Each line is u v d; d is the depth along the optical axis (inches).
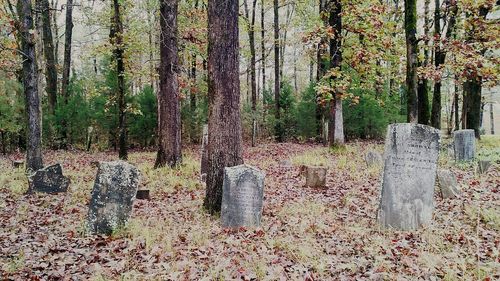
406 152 295.7
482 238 260.1
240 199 313.6
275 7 1077.1
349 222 314.8
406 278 202.4
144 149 1003.3
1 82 817.5
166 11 585.3
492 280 192.9
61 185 440.5
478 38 641.0
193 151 928.3
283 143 1059.3
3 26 610.2
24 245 266.1
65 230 300.5
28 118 510.9
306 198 402.9
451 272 200.4
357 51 703.7
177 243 270.5
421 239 263.7
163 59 587.8
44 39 952.9
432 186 296.0
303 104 1096.2
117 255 250.1
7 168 596.7
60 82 1312.7
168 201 406.3
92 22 930.7
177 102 597.9
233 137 351.9
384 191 297.3
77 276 216.8
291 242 262.2
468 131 565.0
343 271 217.8
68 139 959.0
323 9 783.7
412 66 582.2
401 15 784.3
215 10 341.7
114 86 916.0
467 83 873.5
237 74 351.6
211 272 214.5
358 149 781.3
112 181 303.0
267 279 207.5
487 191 387.5
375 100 1001.5
